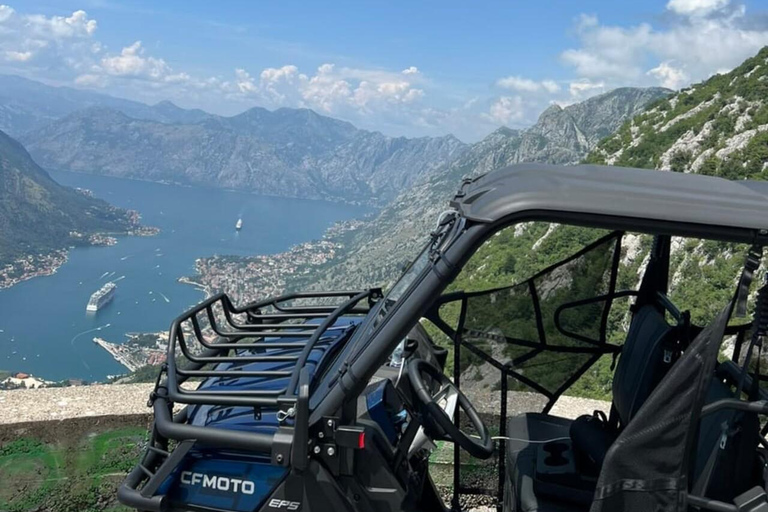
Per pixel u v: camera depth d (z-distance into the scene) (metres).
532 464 3.21
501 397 3.49
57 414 4.48
